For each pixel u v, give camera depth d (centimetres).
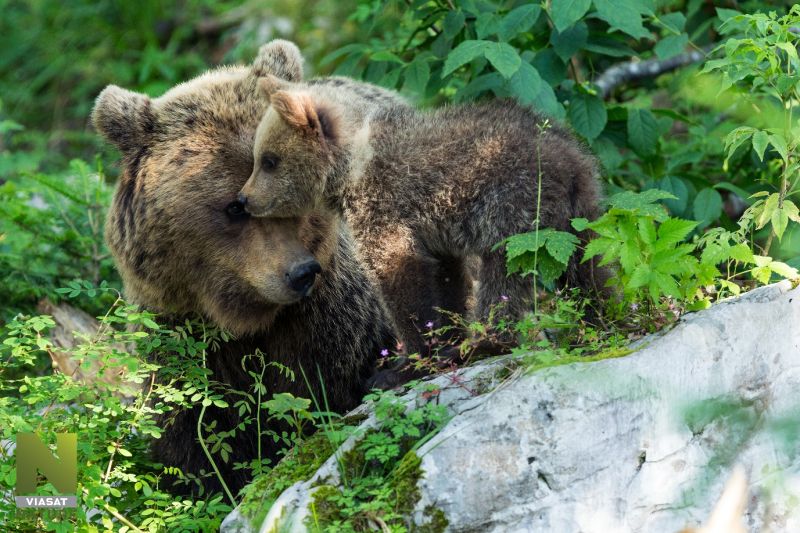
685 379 807
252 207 980
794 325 859
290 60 1142
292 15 2442
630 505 768
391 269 991
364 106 1106
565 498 762
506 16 1214
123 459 1034
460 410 834
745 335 834
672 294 869
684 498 778
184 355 1016
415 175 983
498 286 967
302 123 956
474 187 964
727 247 907
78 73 2706
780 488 784
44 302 1464
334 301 1129
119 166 1119
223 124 1042
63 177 1814
